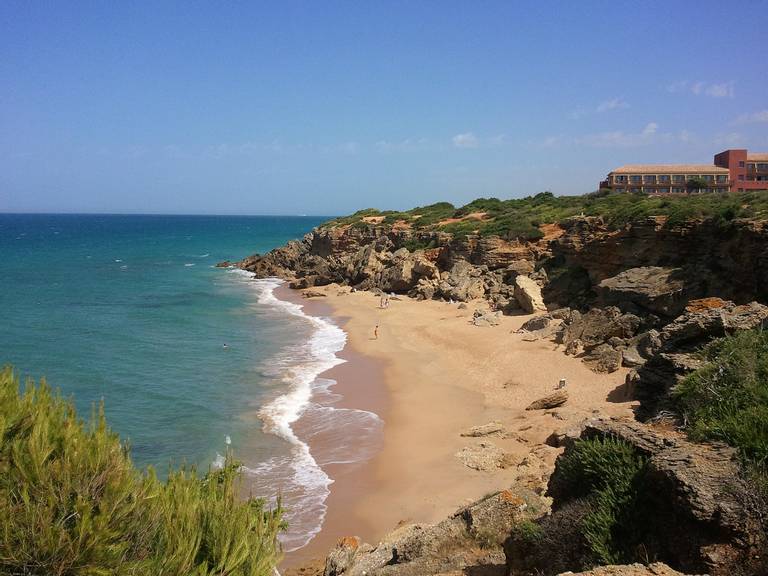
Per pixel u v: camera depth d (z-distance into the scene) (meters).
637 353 31.86
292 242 105.31
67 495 6.41
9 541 5.89
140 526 6.81
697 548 8.05
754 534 7.83
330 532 18.77
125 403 30.31
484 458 22.91
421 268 68.62
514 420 27.09
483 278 61.94
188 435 26.19
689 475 8.67
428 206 109.88
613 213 51.62
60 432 7.23
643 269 40.31
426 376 36.03
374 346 44.56
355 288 74.50
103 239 185.38
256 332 50.03
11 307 58.28
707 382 12.95
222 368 37.88
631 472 9.98
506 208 88.19
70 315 54.88
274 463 23.66
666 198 59.25
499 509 13.16
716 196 55.25
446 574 11.49
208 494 8.20
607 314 36.84
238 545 7.13
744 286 33.72
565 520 10.13
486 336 43.94
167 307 61.94
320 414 29.36
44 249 139.25
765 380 12.28
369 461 23.81
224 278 91.69
